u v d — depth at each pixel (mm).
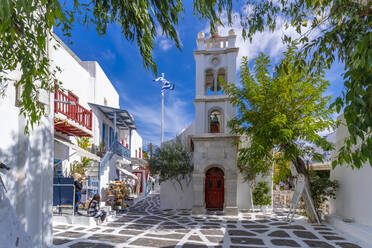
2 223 4109
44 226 6000
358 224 8789
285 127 10125
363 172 8750
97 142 16625
